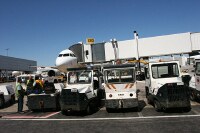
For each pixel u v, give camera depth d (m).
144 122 9.75
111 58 38.91
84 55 39.03
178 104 11.10
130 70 12.14
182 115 10.79
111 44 38.91
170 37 37.31
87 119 11.03
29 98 13.69
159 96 11.42
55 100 13.49
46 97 13.54
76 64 32.44
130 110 12.93
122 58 38.84
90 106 12.47
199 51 36.94
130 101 11.87
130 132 8.20
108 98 12.12
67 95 11.86
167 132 8.00
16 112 14.14
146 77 14.27
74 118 11.48
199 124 8.93
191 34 36.81
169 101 11.14
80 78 13.31
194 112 11.36
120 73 12.16
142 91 22.27
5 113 13.93
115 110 13.18
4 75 72.50
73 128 9.30
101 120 10.61
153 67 12.83
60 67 31.00
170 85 11.19
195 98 14.75
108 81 12.20
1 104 15.77
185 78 15.76
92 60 39.06
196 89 13.92
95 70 14.52
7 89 17.05
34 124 10.44
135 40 38.38
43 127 9.73
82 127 9.39
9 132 9.08
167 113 11.50
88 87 12.88
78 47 38.78
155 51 37.88
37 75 21.75
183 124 9.05
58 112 13.57
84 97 11.93
